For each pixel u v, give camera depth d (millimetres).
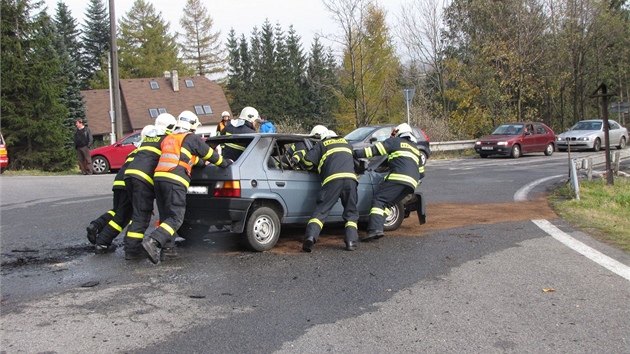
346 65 30109
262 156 7137
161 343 4145
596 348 4047
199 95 53906
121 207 7203
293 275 6004
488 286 5574
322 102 62750
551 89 34562
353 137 18062
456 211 10250
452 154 26391
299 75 67938
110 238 7176
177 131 6668
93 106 52062
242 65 70188
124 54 61500
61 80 29469
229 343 4148
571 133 27953
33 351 3979
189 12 67438
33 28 27500
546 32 33625
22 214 10016
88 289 5512
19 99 27016
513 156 23844
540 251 7070
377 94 33062
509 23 32438
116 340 4199
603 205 10523
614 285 5594
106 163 19609
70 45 65312
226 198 6688
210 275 6012
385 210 7805
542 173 16953
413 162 7727
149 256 6184
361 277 5926
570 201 10977
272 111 63469
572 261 6555
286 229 8680
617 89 44938
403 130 7965
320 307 4965
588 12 34562
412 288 5523
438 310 4875
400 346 4086
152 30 62969
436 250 7172
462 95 32781
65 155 28047
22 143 27766
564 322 4574
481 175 16516
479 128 32469
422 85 34250
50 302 5098
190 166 6641
